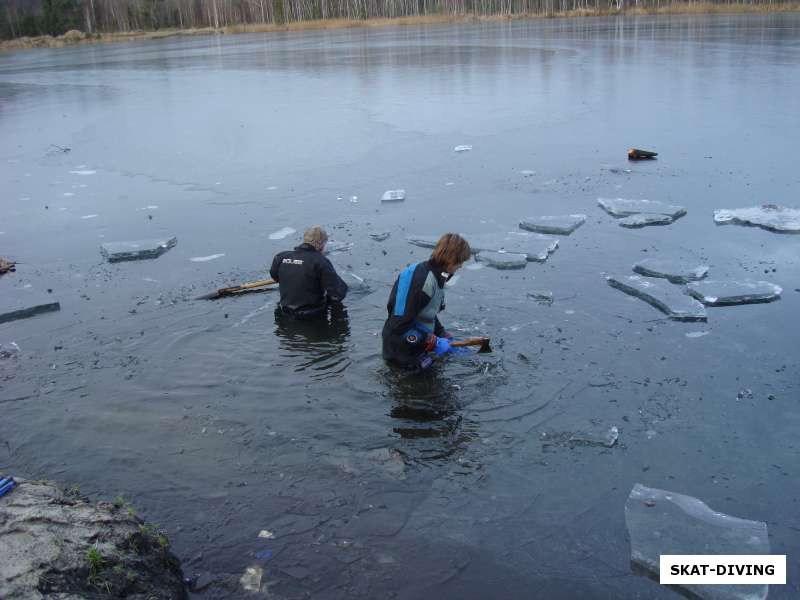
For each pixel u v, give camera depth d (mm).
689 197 9102
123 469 4109
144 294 6781
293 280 6020
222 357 5434
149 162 12758
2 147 14883
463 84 20438
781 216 8000
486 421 4453
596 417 4445
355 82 22312
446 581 3225
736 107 14828
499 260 7059
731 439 4195
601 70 21828
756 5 48281
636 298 6184
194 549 3463
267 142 13852
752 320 5684
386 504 3744
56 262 7844
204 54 39969
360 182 10609
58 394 4984
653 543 3387
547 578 3232
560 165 11055
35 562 2965
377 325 5859
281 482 3949
